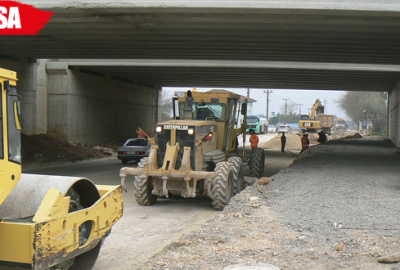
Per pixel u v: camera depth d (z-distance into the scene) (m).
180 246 6.32
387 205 8.58
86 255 5.69
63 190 4.82
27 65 25.30
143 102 40.62
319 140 31.03
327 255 5.61
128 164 21.78
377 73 28.31
